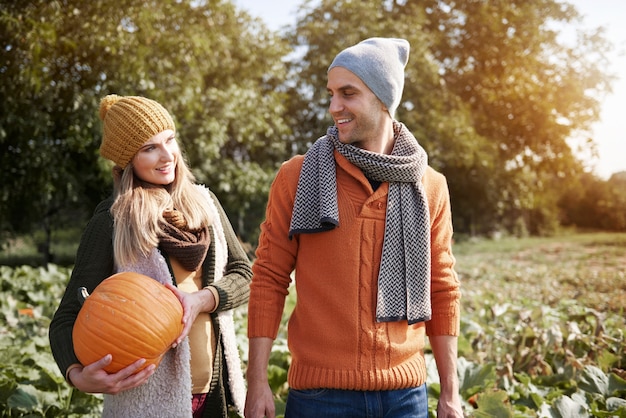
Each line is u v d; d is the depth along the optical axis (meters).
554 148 26.11
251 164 16.98
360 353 2.12
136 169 2.22
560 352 4.07
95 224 2.19
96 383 1.97
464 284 11.68
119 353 1.98
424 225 2.21
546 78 26.19
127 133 2.17
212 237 2.31
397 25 20.03
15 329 5.38
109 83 12.60
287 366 4.02
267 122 18.41
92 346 1.99
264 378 2.19
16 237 16.19
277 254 2.27
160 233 2.14
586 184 38.97
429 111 20.44
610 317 6.07
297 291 2.24
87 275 2.14
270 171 18.03
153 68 13.28
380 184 2.21
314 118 20.58
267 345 2.22
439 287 2.29
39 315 5.95
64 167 12.97
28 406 3.33
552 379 3.83
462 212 27.38
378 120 2.19
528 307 6.30
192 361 2.18
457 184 25.20
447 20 25.38
